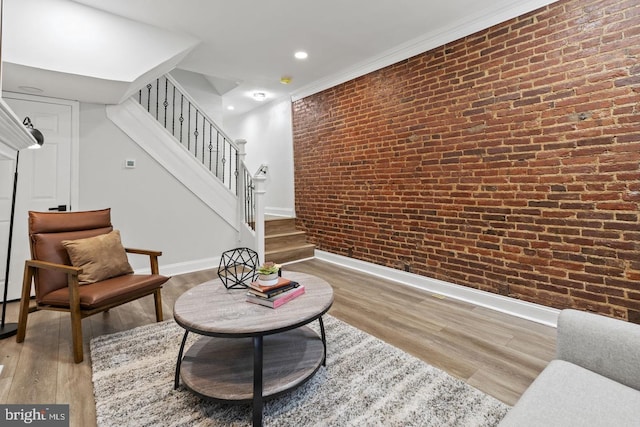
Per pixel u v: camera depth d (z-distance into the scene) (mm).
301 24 2859
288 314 1591
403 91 3355
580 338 1213
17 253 3027
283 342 1922
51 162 3129
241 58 3604
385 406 1551
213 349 1868
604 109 2107
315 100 4570
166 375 1805
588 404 980
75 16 2455
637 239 2014
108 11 2584
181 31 2938
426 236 3234
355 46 3326
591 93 2158
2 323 2371
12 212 2451
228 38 3096
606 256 2137
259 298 1727
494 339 2227
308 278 2164
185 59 3611
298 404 1569
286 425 1437
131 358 1980
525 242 2521
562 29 2273
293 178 5145
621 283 2082
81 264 2295
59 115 3152
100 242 2445
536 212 2447
